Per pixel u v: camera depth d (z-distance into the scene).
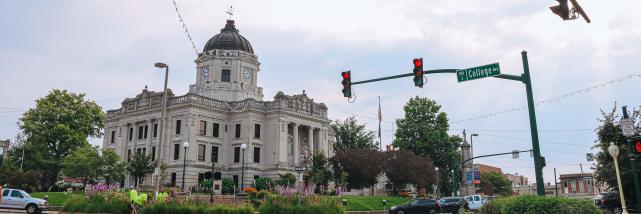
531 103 19.53
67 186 63.00
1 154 76.50
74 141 73.56
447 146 78.69
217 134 75.81
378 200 52.34
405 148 78.69
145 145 75.62
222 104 77.44
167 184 66.94
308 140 79.62
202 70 85.12
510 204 17.53
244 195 44.78
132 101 79.88
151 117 75.88
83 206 32.00
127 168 63.34
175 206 30.02
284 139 75.88
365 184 70.38
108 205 31.48
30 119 72.56
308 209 30.67
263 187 63.47
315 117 81.19
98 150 67.00
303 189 34.41
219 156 74.88
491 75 20.55
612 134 34.88
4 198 35.53
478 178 63.75
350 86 24.98
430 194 79.12
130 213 31.09
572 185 114.62
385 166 69.50
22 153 70.69
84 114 76.69
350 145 87.19
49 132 71.62
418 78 22.41
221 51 84.62
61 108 75.19
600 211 16.67
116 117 81.31
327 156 82.19
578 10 13.49
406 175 68.94
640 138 19.86
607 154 35.16
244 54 85.56
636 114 34.56
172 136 72.81
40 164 69.81
